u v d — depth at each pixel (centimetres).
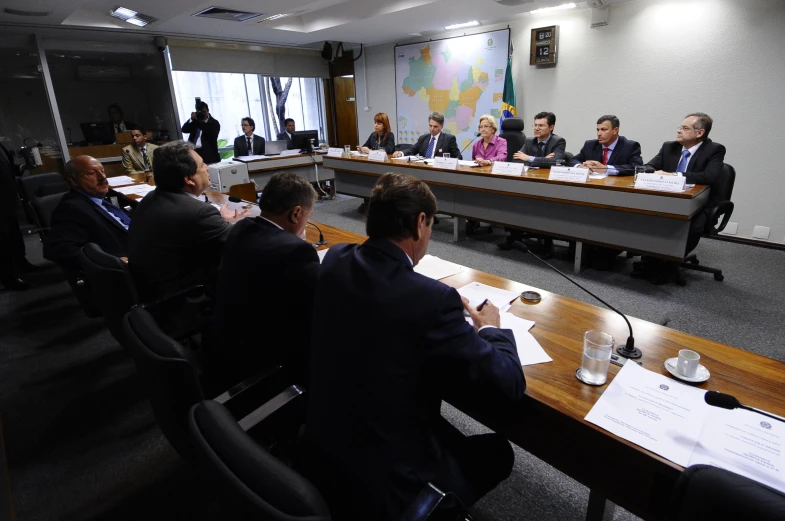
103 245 224
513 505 139
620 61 439
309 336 127
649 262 313
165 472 158
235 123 754
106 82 554
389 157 467
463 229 434
